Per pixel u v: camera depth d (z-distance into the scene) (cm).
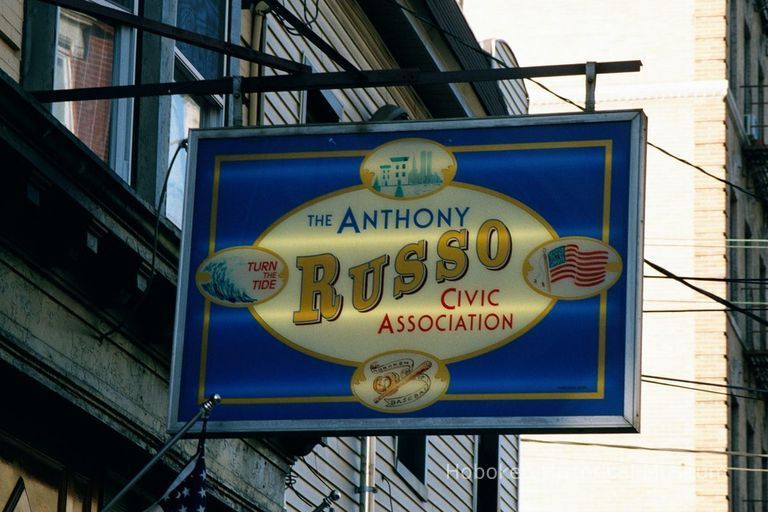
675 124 4294
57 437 1341
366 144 1320
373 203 1305
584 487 4209
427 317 1270
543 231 1276
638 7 4400
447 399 1246
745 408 4434
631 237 1262
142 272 1394
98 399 1367
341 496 2072
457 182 1299
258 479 1711
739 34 4644
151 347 1473
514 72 1303
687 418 4147
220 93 1329
